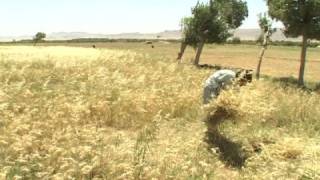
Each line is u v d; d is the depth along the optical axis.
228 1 48.72
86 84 16.56
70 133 10.40
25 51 36.75
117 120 13.06
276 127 14.17
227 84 12.41
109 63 24.30
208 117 12.23
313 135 13.55
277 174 9.80
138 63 25.67
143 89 16.28
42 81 17.78
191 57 69.19
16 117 11.62
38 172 8.62
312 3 34.62
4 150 9.48
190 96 15.50
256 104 12.45
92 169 9.02
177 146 10.98
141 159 9.70
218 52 87.50
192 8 47.28
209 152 11.23
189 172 9.51
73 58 27.11
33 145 9.81
